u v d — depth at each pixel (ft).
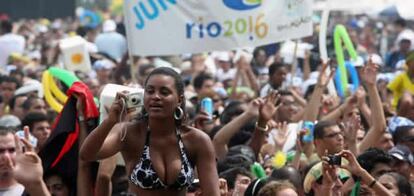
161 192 31.78
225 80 81.56
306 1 55.26
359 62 64.85
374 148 43.50
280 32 55.06
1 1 145.28
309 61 81.15
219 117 57.88
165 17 53.72
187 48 54.03
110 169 35.88
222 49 54.34
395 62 93.20
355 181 39.11
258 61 86.17
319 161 42.32
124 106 31.53
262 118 47.57
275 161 44.86
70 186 37.96
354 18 129.18
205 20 54.03
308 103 54.29
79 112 37.24
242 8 54.34
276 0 54.90
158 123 31.60
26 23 137.90
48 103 58.13
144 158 31.73
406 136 49.24
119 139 31.81
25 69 85.76
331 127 45.98
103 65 77.15
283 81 65.16
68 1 147.95
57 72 53.52
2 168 38.19
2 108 64.39
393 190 39.27
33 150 35.35
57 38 119.96
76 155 37.60
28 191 35.19
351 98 53.36
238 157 43.62
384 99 67.10
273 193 34.91
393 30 117.19
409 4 92.89
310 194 39.29
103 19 161.99
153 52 53.72
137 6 53.67
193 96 65.87
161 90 31.40
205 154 32.01
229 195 41.63
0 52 91.97
